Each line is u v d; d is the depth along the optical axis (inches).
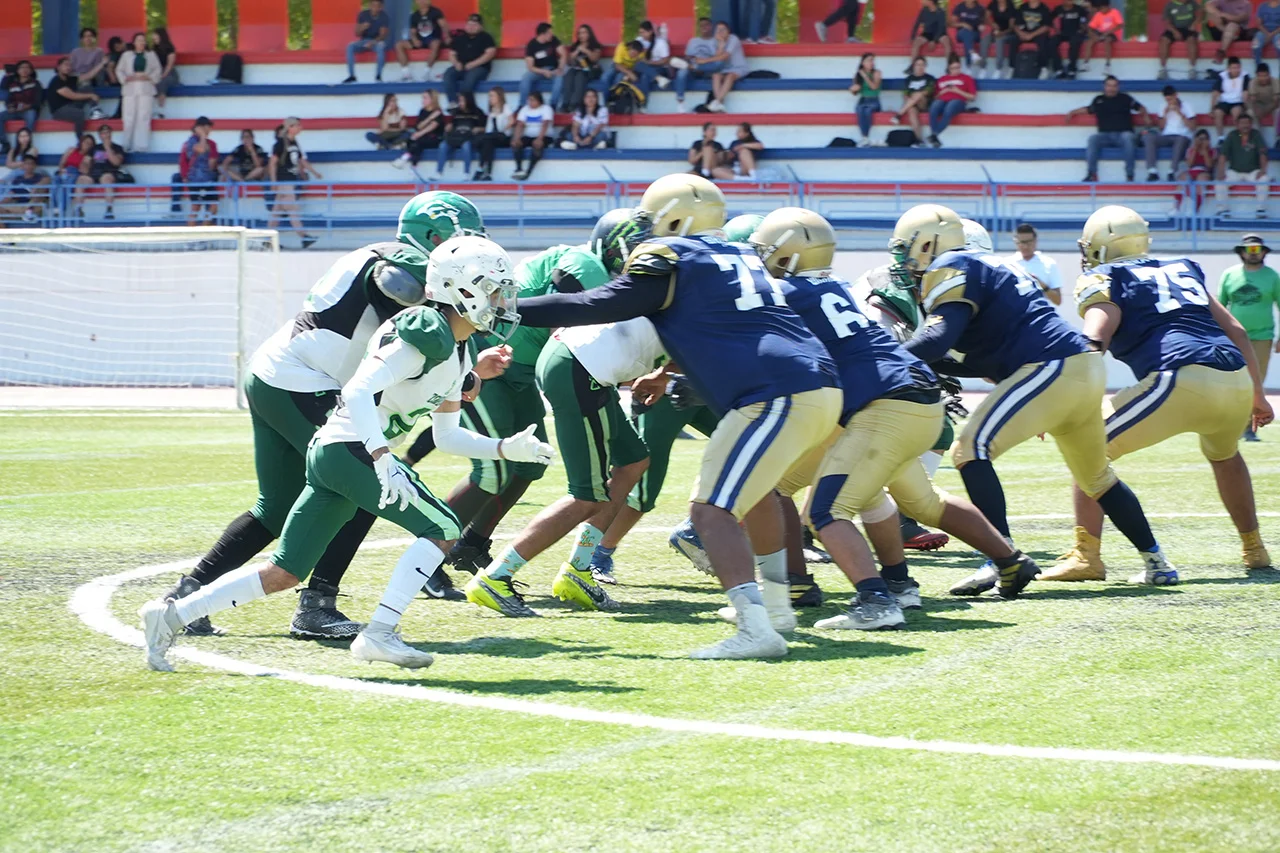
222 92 2571.4
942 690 416.5
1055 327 602.5
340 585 623.5
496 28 2706.7
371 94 2549.2
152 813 306.7
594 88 2454.5
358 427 434.6
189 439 1385.3
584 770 335.3
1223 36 2421.3
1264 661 452.8
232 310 2327.8
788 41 2645.2
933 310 600.1
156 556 689.6
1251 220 2210.9
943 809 309.1
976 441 601.6
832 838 292.2
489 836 292.7
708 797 316.2
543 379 577.3
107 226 2369.6
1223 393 636.7
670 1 2645.2
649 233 510.6
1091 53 2454.5
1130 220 670.5
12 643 478.0
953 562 730.2
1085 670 442.0
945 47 2459.4
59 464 1144.2
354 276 502.6
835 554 529.3
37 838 292.5
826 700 404.2
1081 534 639.1
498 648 487.5
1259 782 327.9
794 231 543.2
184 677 430.0
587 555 588.7
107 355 2364.7
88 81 2559.1
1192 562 689.6
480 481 621.6
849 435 532.7
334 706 394.3
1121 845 289.9
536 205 2341.3
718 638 510.3
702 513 476.1
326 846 287.6
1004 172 2351.1
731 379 474.3
